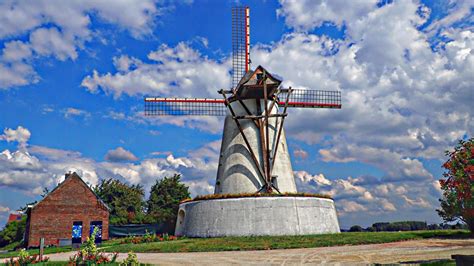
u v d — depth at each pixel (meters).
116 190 72.25
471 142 19.95
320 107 43.34
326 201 37.62
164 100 42.53
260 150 38.91
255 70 38.78
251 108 40.00
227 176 38.84
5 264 22.36
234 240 30.12
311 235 31.92
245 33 44.09
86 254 20.27
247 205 34.81
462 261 12.66
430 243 26.58
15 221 75.31
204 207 36.44
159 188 72.06
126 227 53.59
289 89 40.06
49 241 47.31
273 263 20.44
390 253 22.31
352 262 19.80
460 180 19.55
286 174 39.16
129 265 19.45
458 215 32.09
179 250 27.53
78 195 49.91
